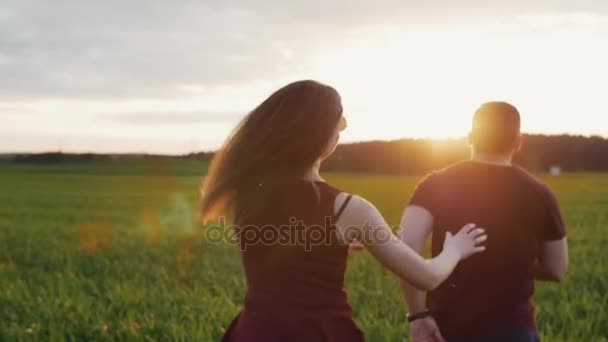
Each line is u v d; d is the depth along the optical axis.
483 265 3.65
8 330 7.64
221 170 3.04
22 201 39.78
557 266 3.86
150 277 12.48
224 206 3.08
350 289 10.32
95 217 28.75
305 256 2.96
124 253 15.97
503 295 3.65
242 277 11.50
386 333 7.32
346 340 2.97
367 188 52.62
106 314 8.48
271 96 3.02
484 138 3.79
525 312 3.68
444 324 3.73
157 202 39.84
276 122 2.94
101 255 15.55
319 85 3.01
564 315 8.17
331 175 88.62
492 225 3.67
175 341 7.07
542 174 84.38
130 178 75.88
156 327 7.71
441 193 3.78
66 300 9.30
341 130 3.06
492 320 3.65
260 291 3.04
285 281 2.98
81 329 7.70
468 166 3.81
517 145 3.84
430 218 3.82
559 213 3.78
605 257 14.02
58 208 34.47
